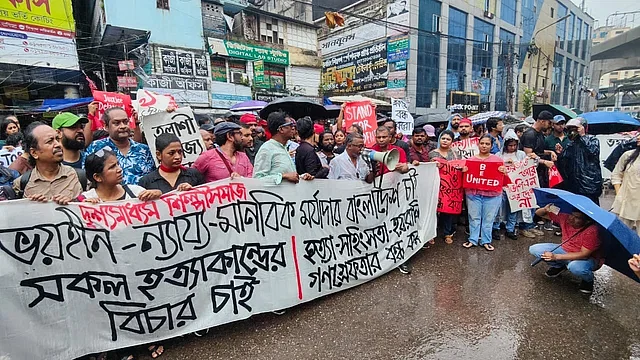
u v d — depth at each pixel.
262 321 2.98
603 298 3.42
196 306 2.63
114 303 2.35
